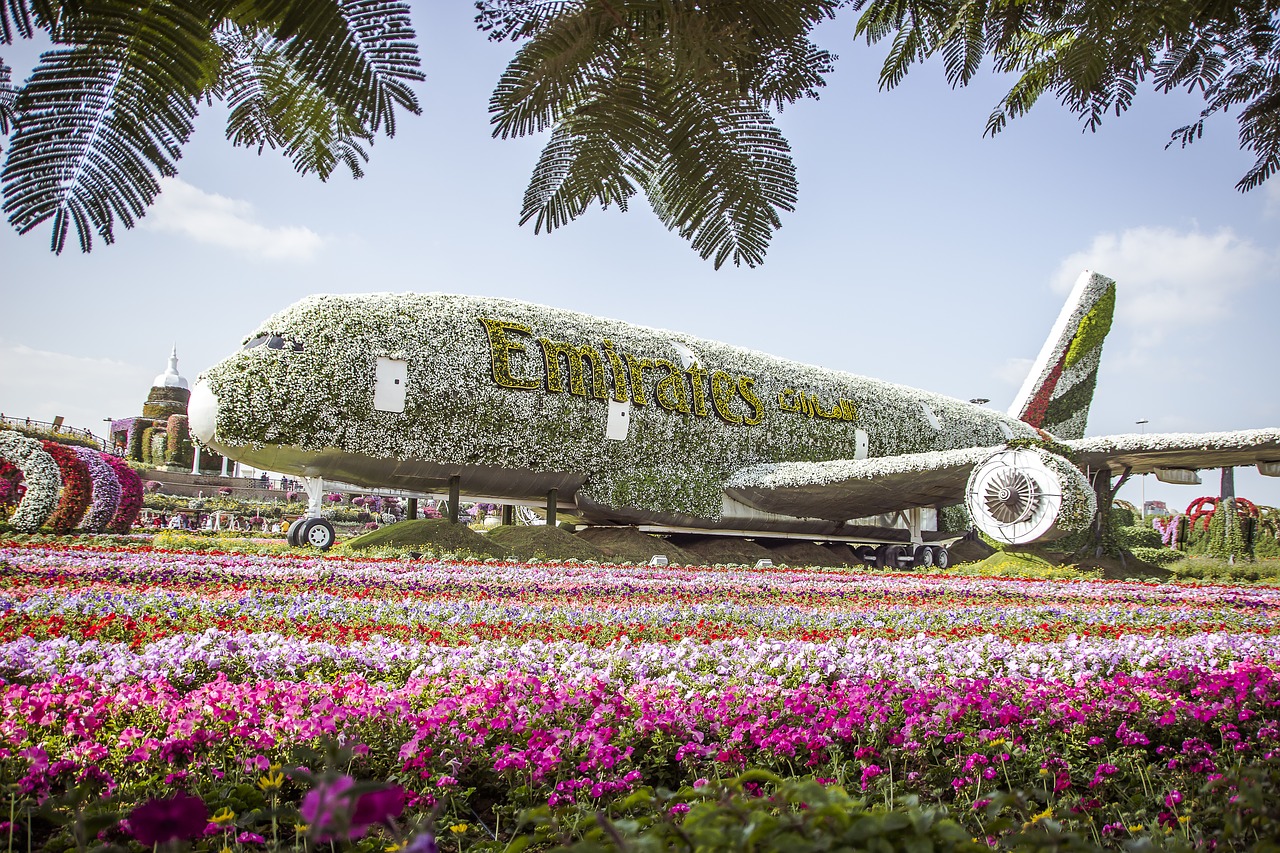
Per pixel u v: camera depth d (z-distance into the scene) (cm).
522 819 257
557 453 2909
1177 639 972
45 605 1003
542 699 566
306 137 196
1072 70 272
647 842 195
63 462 2627
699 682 670
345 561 2045
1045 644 942
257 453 2459
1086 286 4828
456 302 2784
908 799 298
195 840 347
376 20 168
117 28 166
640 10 189
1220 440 2764
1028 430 4622
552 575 1898
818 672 711
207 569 1616
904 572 2739
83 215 171
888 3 277
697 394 3266
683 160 202
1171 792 432
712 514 3288
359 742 454
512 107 196
